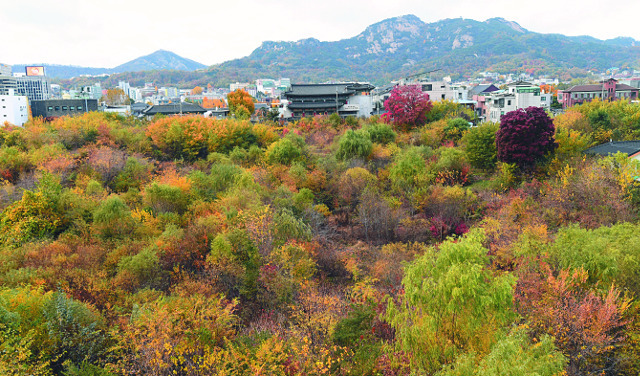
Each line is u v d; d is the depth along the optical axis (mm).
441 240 33781
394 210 36938
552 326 15438
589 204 28422
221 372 13594
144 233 28391
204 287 21969
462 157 44312
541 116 38531
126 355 15305
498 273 20516
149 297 20078
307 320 18562
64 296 17203
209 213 31688
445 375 12727
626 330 15039
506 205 32250
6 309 14969
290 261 25406
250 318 21859
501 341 12070
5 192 33219
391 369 15672
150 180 40406
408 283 16203
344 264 28781
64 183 38000
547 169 38000
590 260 18000
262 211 29062
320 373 15211
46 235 27844
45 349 15086
